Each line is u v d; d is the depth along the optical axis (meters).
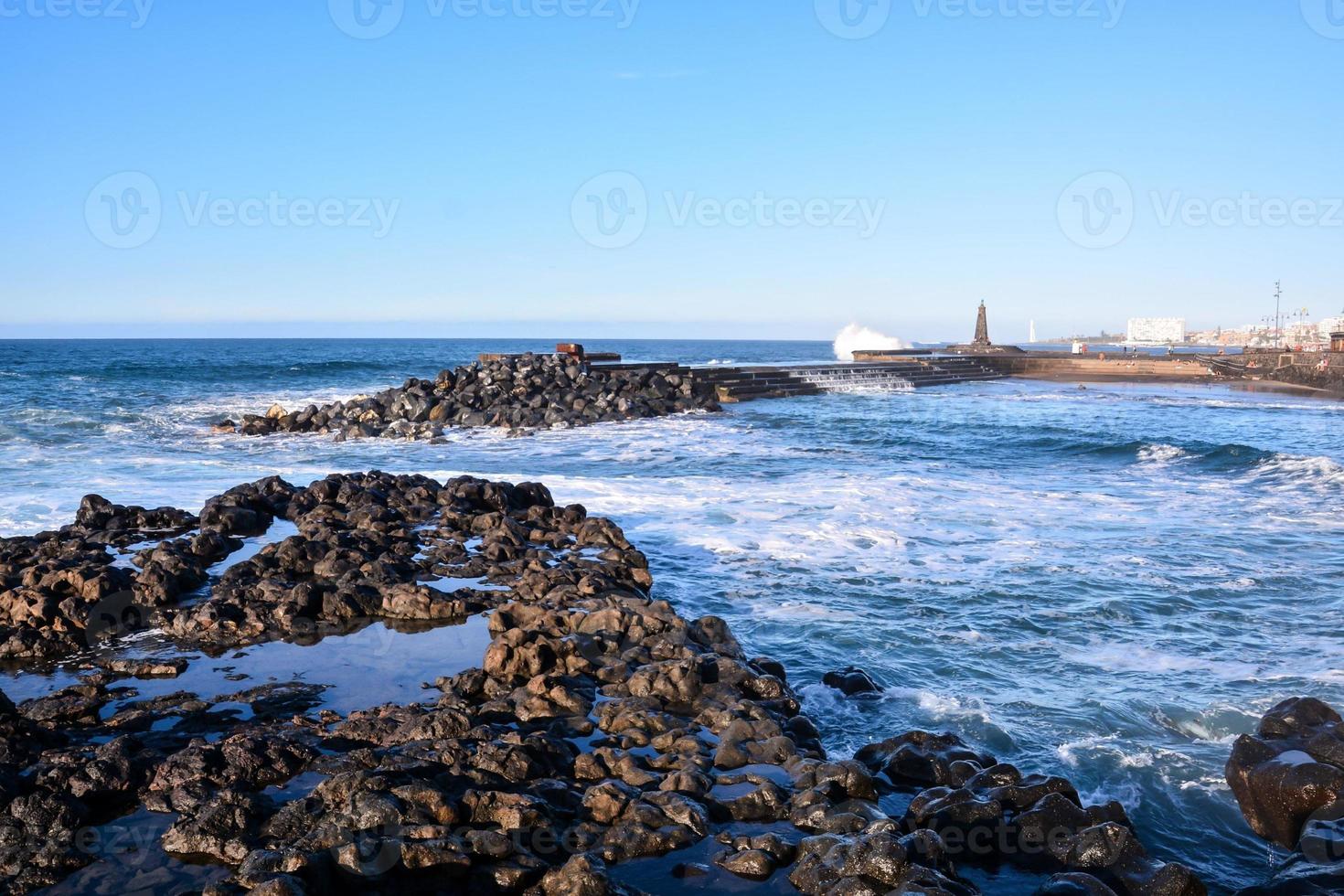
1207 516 16.34
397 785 5.75
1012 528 15.27
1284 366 60.25
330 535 12.50
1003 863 5.65
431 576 11.67
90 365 71.88
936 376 62.38
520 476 20.89
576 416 34.25
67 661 8.64
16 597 9.42
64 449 25.38
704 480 20.39
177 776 6.12
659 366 44.47
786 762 6.72
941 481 20.34
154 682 8.12
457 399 35.72
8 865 5.22
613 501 17.56
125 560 11.98
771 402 45.16
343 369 71.06
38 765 6.12
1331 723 6.98
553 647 8.55
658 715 7.37
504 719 7.42
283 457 25.12
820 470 22.23
